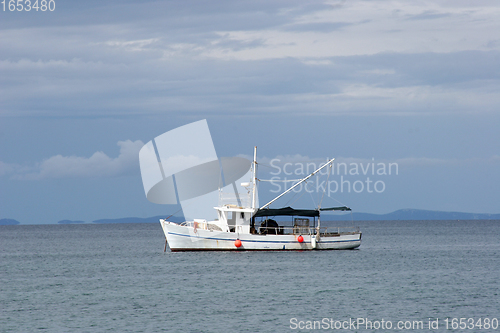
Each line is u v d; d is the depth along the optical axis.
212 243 103.62
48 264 106.56
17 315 57.25
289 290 70.25
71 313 58.06
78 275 87.06
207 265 92.00
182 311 58.75
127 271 89.88
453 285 75.38
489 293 69.50
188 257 101.44
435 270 92.06
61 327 52.50
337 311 59.25
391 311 59.47
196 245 103.94
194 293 68.25
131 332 50.69
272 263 94.38
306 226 110.00
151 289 71.38
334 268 90.62
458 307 61.56
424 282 77.75
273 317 56.44
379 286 73.88
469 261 108.81
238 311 58.75
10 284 77.56
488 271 90.94
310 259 100.19
